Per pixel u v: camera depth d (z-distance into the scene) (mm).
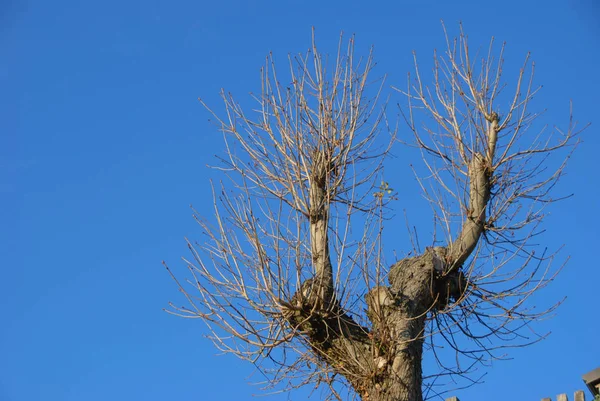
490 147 9820
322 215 9664
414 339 8375
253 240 9180
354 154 10523
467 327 9117
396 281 9039
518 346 8953
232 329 8727
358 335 8828
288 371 8938
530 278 9250
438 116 10250
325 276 9102
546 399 9227
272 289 8883
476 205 9500
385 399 8227
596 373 9109
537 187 9758
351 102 10711
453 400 9172
